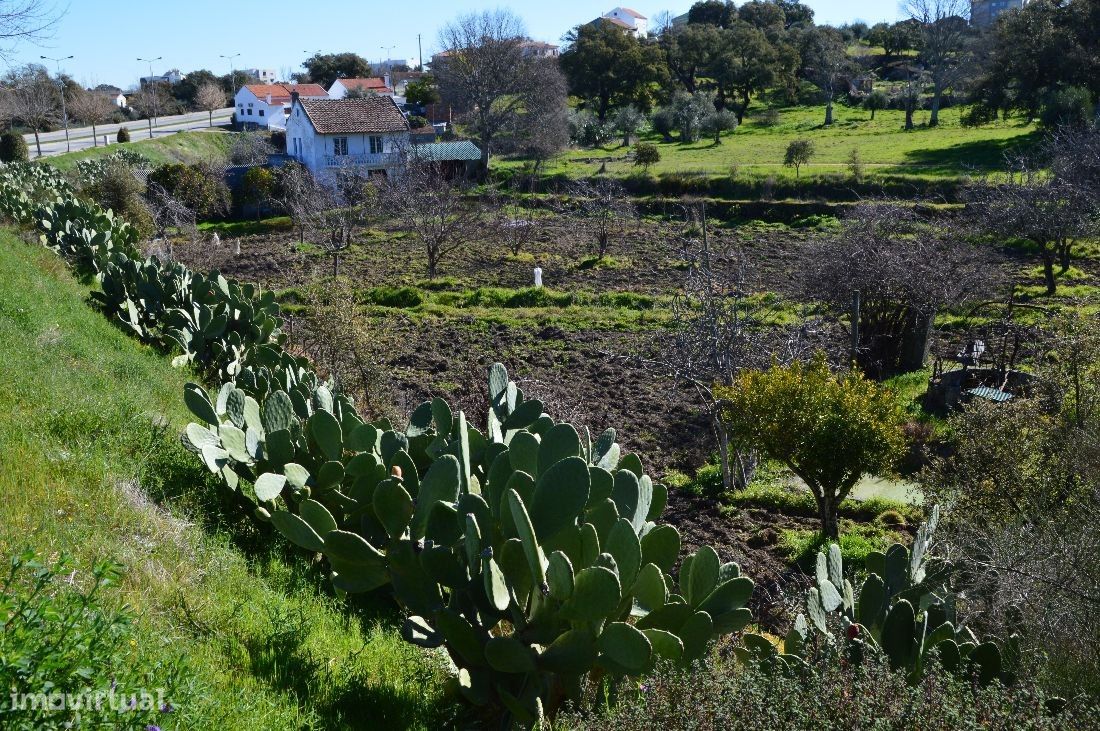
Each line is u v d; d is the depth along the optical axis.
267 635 4.75
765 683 4.33
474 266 32.06
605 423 15.91
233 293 12.43
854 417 10.89
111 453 6.29
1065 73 52.25
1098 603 6.61
